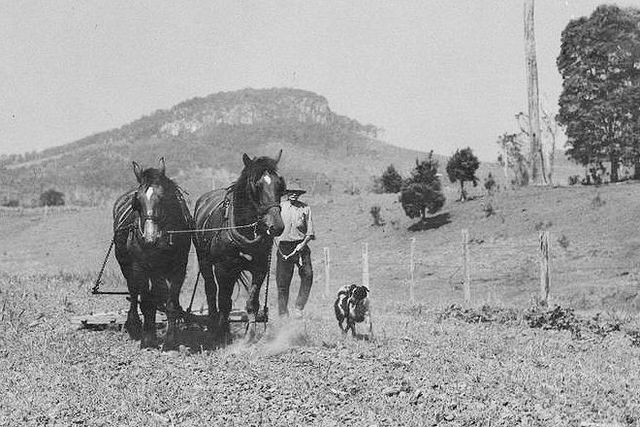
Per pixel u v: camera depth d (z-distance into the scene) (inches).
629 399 342.0
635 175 2076.8
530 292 1198.9
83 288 819.4
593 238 1465.3
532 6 2012.8
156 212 445.1
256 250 458.0
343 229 2126.0
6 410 314.0
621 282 1157.1
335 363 407.8
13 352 445.4
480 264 1454.2
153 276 464.4
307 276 542.0
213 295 494.9
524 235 1603.1
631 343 541.3
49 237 2928.2
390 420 296.5
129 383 365.1
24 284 802.2
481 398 336.8
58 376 377.7
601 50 2007.9
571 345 509.7
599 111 2022.6
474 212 1877.5
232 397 335.3
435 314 712.4
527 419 301.0
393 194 2625.5
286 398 335.0
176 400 330.3
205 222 482.0
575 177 2097.7
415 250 1695.4
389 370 392.5
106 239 2775.6
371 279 1459.2
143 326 486.3
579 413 315.9
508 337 538.6
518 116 2220.7
